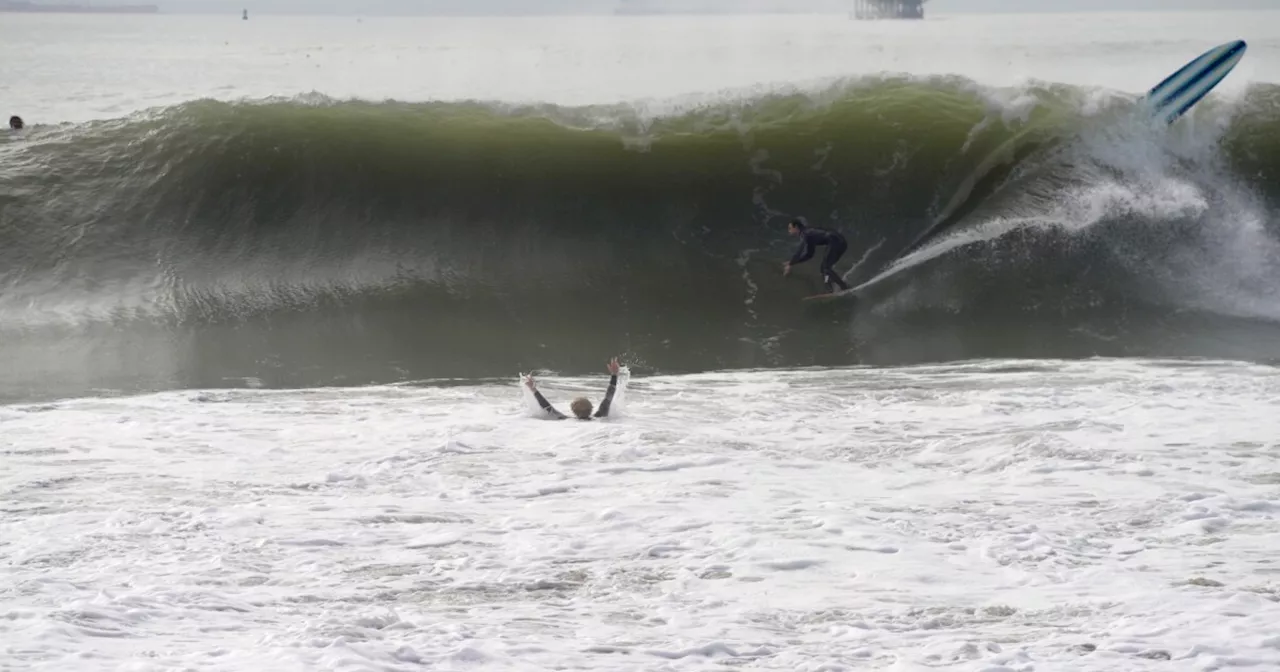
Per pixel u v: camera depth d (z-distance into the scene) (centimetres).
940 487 3444
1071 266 7069
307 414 4588
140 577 2592
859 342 6319
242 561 2739
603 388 5278
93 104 15100
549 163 7762
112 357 5850
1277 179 7550
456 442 3959
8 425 4353
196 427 4328
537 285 7162
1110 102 7894
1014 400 4759
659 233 7500
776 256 7362
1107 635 2255
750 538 2905
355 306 6794
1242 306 6838
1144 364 5759
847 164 7794
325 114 7931
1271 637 2208
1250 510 3167
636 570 2694
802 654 2175
